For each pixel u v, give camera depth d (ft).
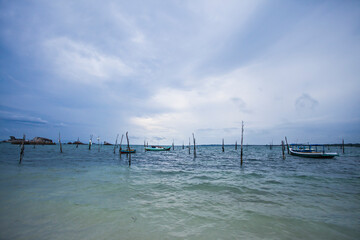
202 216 23.40
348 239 18.12
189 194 33.73
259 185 41.39
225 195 33.27
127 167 73.61
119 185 39.47
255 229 19.98
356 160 110.11
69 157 112.78
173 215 23.58
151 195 32.65
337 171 64.08
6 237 16.99
